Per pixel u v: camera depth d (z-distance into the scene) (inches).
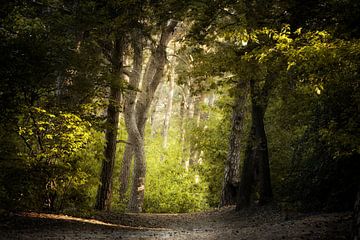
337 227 341.4
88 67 523.5
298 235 326.3
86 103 535.5
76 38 561.9
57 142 490.3
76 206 623.2
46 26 522.3
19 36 435.8
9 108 434.6
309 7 393.7
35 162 478.3
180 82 657.0
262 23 418.0
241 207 682.2
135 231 471.8
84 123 500.4
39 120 485.4
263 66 480.1
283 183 652.7
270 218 549.0
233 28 388.8
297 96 518.6
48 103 502.3
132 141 978.1
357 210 267.1
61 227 426.3
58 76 515.8
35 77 438.6
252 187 698.2
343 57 253.3
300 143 660.1
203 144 1139.9
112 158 674.2
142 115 1034.7
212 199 1167.0
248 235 373.1
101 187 669.9
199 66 584.1
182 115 1616.6
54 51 478.0
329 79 280.4
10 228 381.1
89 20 523.8
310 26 406.9
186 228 568.4
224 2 433.1
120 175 1072.2
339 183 500.4
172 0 447.5
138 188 967.0
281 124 848.3
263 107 645.3
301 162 619.5
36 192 503.8
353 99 329.1
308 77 293.6
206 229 529.0
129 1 474.3
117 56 645.3
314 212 501.7
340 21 323.3
